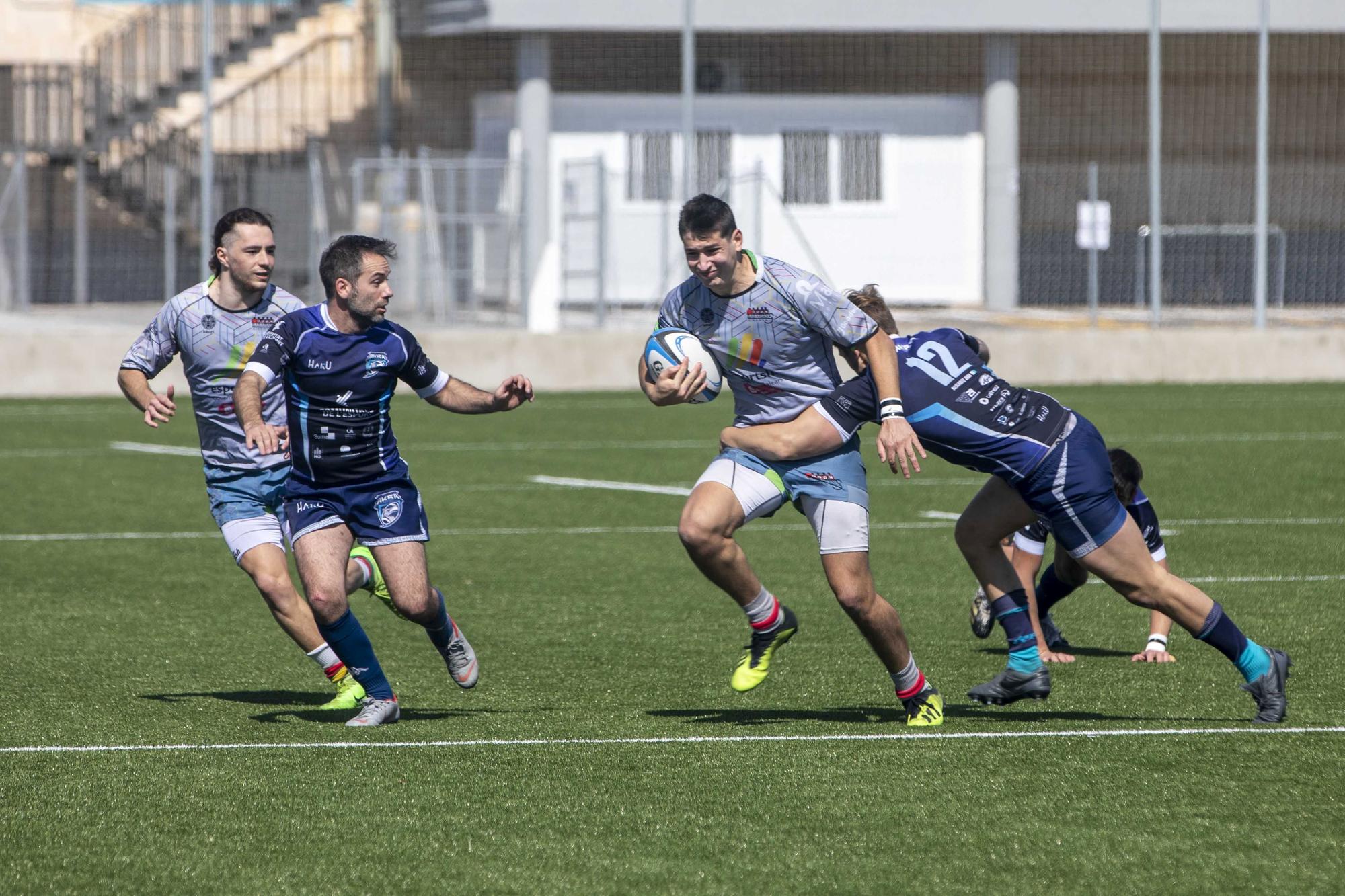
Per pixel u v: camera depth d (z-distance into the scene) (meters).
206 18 79.38
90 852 15.72
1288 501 45.41
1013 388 20.41
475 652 26.80
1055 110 109.69
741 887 14.70
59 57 109.69
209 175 79.81
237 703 22.94
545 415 73.94
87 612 30.22
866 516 20.75
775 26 98.06
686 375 20.78
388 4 102.06
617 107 101.12
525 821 16.70
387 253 21.06
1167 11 99.88
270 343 20.84
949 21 99.38
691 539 20.64
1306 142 110.12
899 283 103.69
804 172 102.81
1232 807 17.06
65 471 53.19
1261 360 89.81
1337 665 24.92
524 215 85.69
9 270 96.81
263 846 15.91
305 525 21.44
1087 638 27.81
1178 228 107.06
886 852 15.67
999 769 18.69
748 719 21.66
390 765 19.03
